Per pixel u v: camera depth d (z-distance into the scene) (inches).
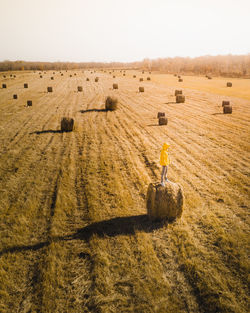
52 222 267.9
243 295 174.2
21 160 463.2
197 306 167.9
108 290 181.8
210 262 206.7
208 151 489.4
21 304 173.9
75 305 172.2
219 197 312.5
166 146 256.1
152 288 181.6
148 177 374.0
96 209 291.6
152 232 250.8
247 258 208.8
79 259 215.3
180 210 267.0
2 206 307.7
